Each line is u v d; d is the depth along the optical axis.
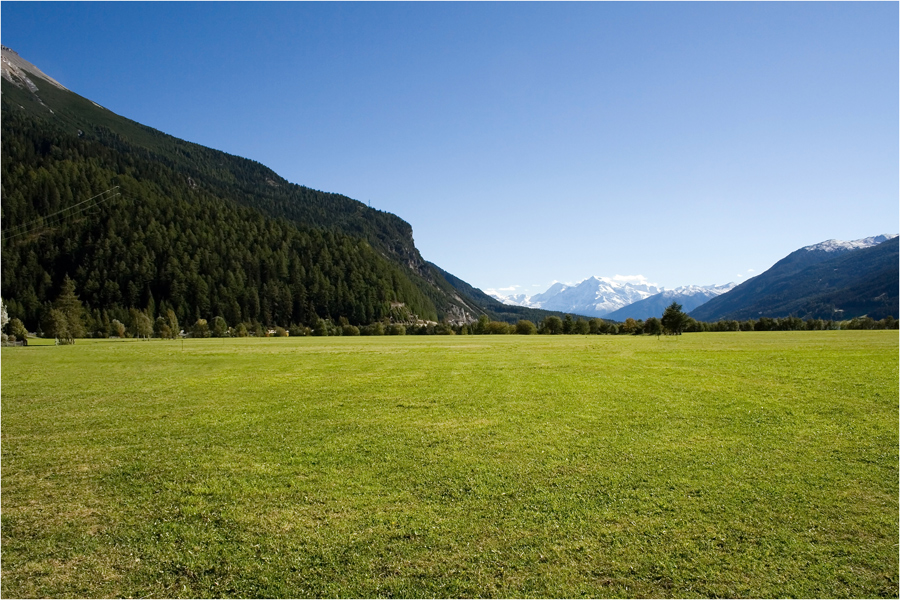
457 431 15.90
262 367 37.50
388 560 7.81
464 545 8.23
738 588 6.98
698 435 14.98
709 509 9.49
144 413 19.55
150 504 10.17
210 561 7.86
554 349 56.19
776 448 13.47
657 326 100.38
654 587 7.04
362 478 11.52
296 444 14.66
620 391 23.17
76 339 117.75
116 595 7.01
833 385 23.44
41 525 9.22
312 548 8.21
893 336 75.69
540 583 7.15
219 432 16.30
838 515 9.16
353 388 25.53
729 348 51.72
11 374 33.53
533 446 13.98
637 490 10.49
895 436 14.47
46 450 14.30
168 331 126.38
